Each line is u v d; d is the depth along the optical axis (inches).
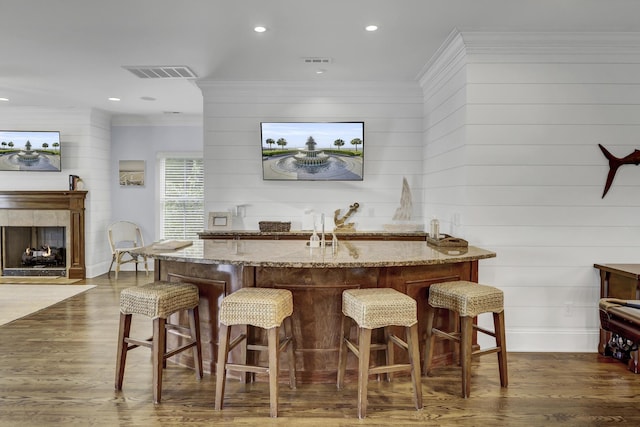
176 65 162.2
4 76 177.3
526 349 135.7
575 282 135.6
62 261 261.4
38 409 95.7
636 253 135.0
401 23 124.3
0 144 244.7
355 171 187.5
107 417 92.7
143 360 125.2
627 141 133.9
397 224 185.2
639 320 68.3
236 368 95.4
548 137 134.3
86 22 123.6
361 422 91.9
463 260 108.5
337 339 110.0
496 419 93.3
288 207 190.2
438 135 165.0
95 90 201.8
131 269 275.4
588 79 133.6
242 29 128.6
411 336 96.4
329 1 110.9
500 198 134.8
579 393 105.6
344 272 109.2
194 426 89.7
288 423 91.3
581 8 114.0
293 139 185.6
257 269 109.2
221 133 187.9
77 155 249.9
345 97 188.1
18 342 139.6
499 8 114.3
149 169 273.4
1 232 250.1
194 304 109.1
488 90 133.8
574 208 135.0
